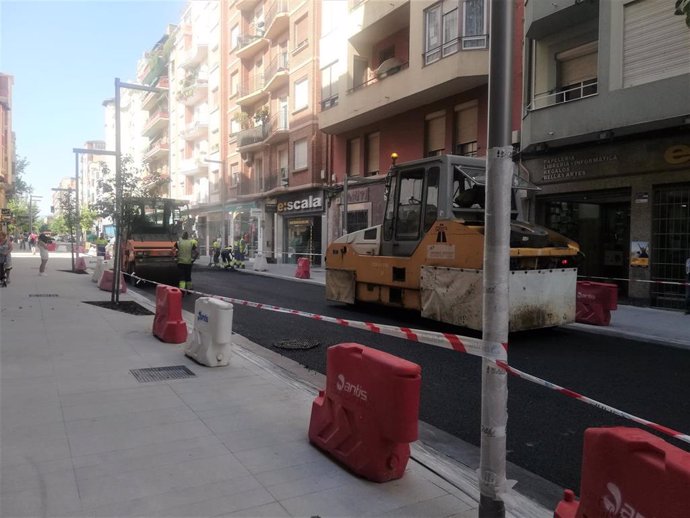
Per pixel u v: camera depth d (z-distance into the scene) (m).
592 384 6.43
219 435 4.30
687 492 1.94
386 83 19.38
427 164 10.16
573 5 12.76
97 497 3.25
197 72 44.41
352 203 23.62
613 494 2.27
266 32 30.80
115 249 12.08
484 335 2.98
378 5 19.77
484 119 17.06
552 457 4.32
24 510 3.08
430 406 5.56
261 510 3.15
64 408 4.88
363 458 3.59
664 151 12.05
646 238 12.59
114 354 7.08
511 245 8.70
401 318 11.10
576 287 10.30
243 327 9.91
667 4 11.13
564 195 14.56
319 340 8.77
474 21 16.25
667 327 10.02
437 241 9.54
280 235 30.30
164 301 8.12
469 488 3.54
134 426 4.46
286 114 29.80
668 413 5.42
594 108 12.30
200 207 43.28
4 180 49.94
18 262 28.45
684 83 10.70
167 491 3.35
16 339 7.88
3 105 53.56
